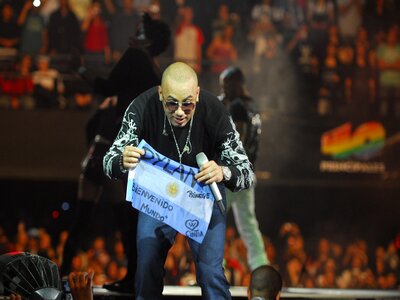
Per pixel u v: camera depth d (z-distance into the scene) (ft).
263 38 143.84
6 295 45.09
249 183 48.19
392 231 149.79
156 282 49.08
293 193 147.64
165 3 141.49
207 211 48.78
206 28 142.61
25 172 138.41
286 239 136.15
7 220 141.18
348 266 129.39
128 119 48.57
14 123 137.69
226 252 117.39
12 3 137.69
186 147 48.91
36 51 137.39
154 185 48.24
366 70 146.51
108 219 136.36
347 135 146.00
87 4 139.03
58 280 45.73
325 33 146.00
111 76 62.75
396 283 128.88
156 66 62.44
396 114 146.82
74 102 138.72
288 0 145.89
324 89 145.69
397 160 146.51
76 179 139.03
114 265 116.47
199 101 48.78
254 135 70.44
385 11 147.33
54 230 139.64
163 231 49.34
